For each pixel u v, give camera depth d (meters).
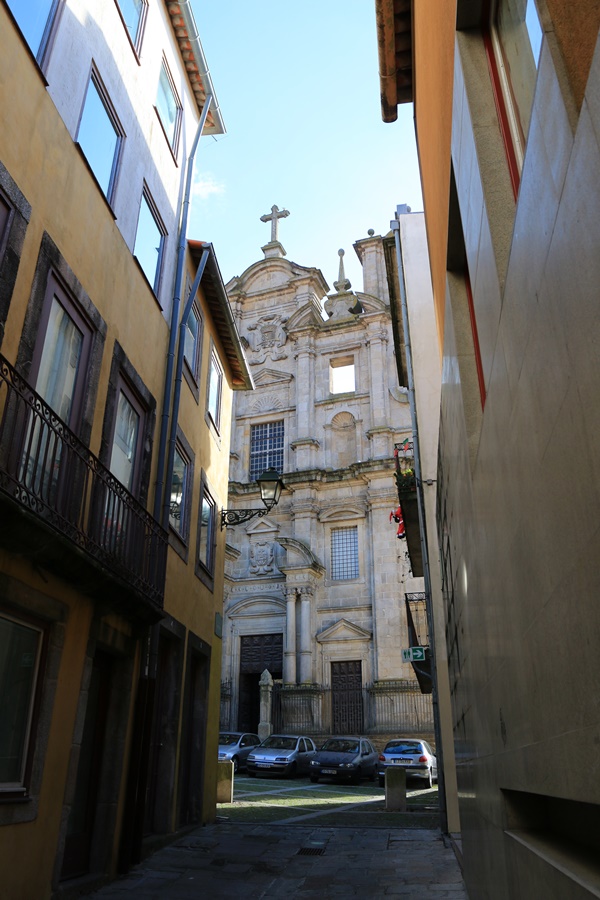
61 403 6.80
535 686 2.51
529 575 2.50
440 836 10.52
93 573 6.43
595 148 1.50
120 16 8.84
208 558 12.91
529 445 2.35
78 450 6.89
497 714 3.57
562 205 1.78
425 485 12.72
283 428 34.97
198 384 12.41
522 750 2.84
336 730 28.48
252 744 24.92
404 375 17.91
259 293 38.19
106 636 7.38
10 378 5.48
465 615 5.34
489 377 3.17
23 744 5.85
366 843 9.98
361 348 34.88
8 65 5.80
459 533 5.42
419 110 7.54
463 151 3.54
